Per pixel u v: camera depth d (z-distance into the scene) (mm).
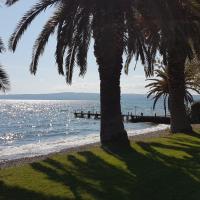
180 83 26703
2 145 41188
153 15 18484
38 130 63750
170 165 14516
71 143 30938
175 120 26938
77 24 19094
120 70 20781
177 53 25109
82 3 18641
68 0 18766
